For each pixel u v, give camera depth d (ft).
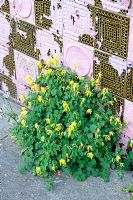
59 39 4.16
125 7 3.48
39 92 4.25
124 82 3.81
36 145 4.10
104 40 3.77
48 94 4.13
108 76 3.92
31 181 4.03
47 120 4.00
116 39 3.67
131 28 3.52
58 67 4.17
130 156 4.03
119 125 3.99
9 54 4.84
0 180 4.06
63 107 3.99
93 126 3.95
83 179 4.00
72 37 4.03
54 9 4.03
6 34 4.73
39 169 3.95
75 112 3.93
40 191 3.93
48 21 4.16
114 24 3.63
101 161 4.03
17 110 4.91
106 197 3.85
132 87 3.77
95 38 3.84
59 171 4.07
